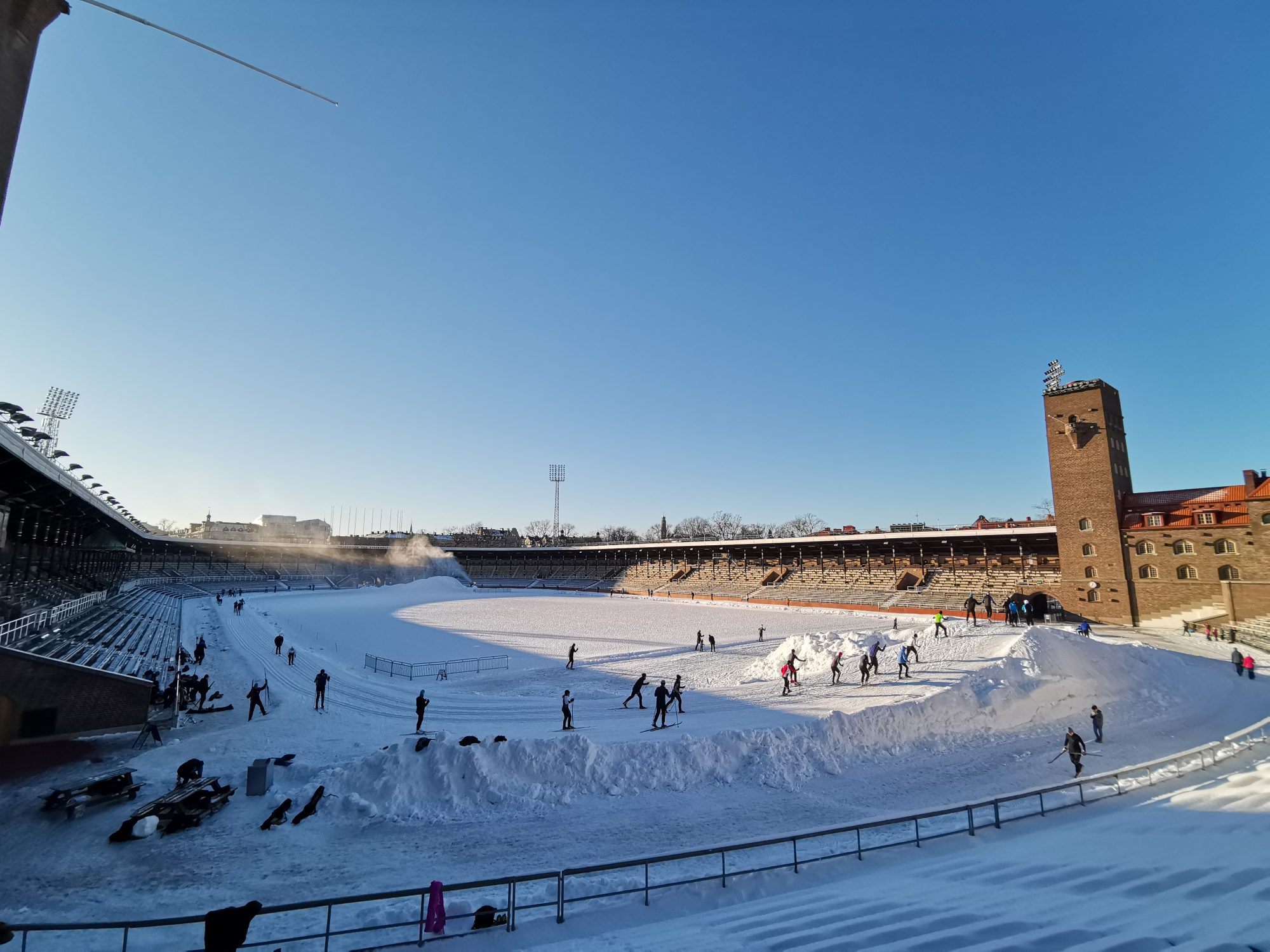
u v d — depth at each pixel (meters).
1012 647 30.16
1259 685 33.53
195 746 21.95
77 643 30.17
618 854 14.55
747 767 20.02
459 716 27.50
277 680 35.62
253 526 190.50
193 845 14.80
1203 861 9.90
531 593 111.12
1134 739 23.83
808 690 29.70
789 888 11.55
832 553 90.56
